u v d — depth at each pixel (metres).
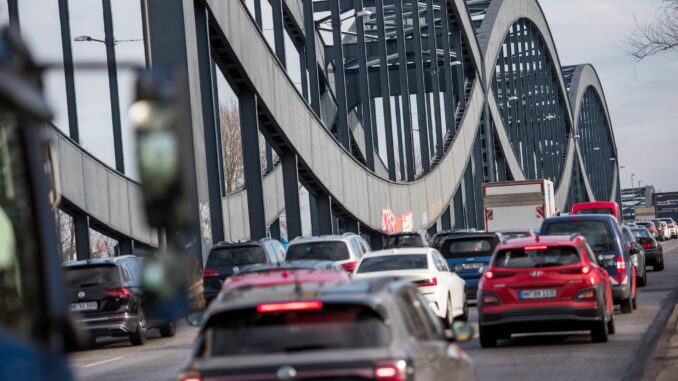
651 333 61.06
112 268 72.12
